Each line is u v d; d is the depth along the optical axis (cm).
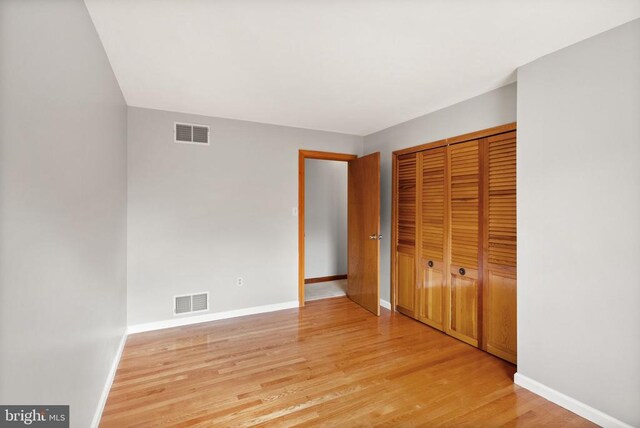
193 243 321
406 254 348
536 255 200
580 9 150
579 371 179
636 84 157
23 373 90
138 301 298
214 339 282
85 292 148
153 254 304
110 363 208
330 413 179
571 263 183
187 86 248
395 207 361
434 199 310
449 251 294
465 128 277
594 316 173
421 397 195
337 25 165
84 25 146
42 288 102
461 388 206
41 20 101
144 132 299
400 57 200
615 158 164
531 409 184
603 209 169
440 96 270
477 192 267
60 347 117
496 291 251
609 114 167
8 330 82
